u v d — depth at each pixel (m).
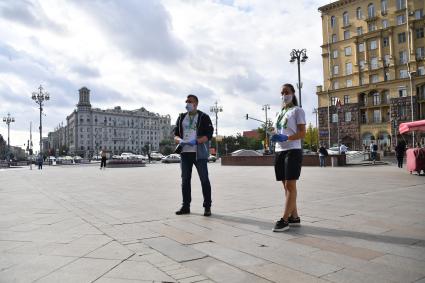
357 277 3.04
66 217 5.96
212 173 19.47
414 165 15.03
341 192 9.06
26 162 79.19
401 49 57.25
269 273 3.17
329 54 65.44
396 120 56.25
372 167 23.83
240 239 4.34
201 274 3.17
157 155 69.38
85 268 3.35
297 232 4.66
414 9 55.84
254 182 12.83
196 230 4.86
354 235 4.45
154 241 4.29
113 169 30.78
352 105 61.69
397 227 4.87
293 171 4.93
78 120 149.75
